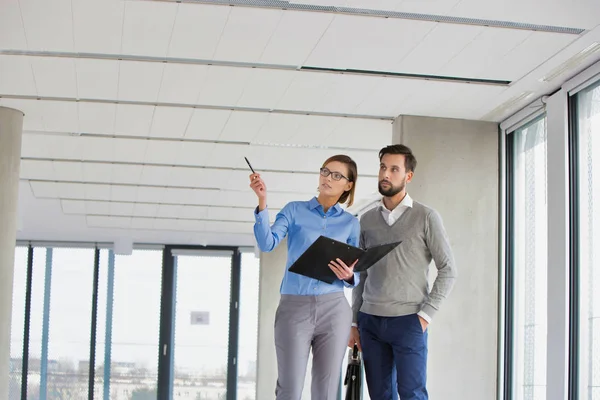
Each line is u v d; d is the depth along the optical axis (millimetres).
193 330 17938
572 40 5492
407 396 4121
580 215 6102
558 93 6379
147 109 7504
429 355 7223
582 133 6164
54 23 5418
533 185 7148
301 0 4949
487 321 7316
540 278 6914
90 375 17406
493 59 5910
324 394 3752
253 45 5734
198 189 11281
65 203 12492
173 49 5863
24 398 17141
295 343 3721
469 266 7367
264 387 16047
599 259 5805
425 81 6484
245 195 11672
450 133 7516
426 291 4266
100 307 17609
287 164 9648
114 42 5754
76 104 7367
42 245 17359
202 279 18078
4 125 7422
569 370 5973
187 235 16125
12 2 5098
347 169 3857
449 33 5434
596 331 5789
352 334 4402
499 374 7270
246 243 17344
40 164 9883
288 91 6848
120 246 16828
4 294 7109
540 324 6875
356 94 6875
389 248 3762
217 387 17844
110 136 8539
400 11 5082
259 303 16359
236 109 7461
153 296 17844
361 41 5613
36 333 17359
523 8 4992
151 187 11180
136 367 17609
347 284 3834
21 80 6680
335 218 3893
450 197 7422
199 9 5121
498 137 7594
